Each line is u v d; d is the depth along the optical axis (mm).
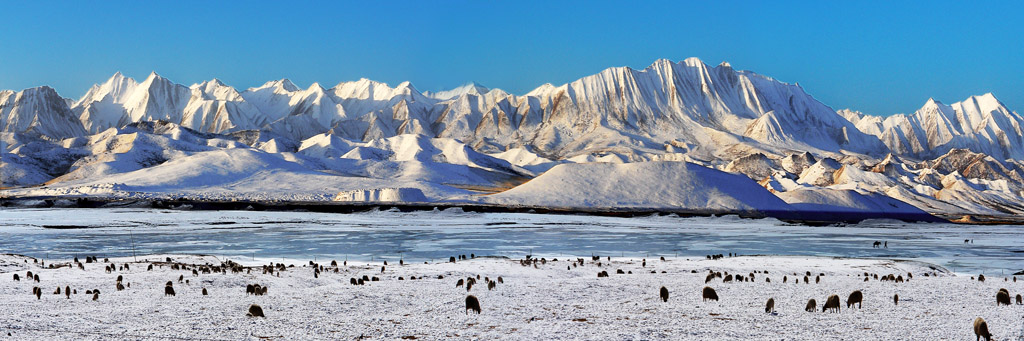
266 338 17406
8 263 40531
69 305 23047
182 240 78312
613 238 87062
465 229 103062
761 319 20141
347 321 19969
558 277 38062
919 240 90812
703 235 95812
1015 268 53875
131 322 19531
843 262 51406
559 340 17172
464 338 17484
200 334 17844
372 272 39344
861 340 16969
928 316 20625
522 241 80125
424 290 28031
